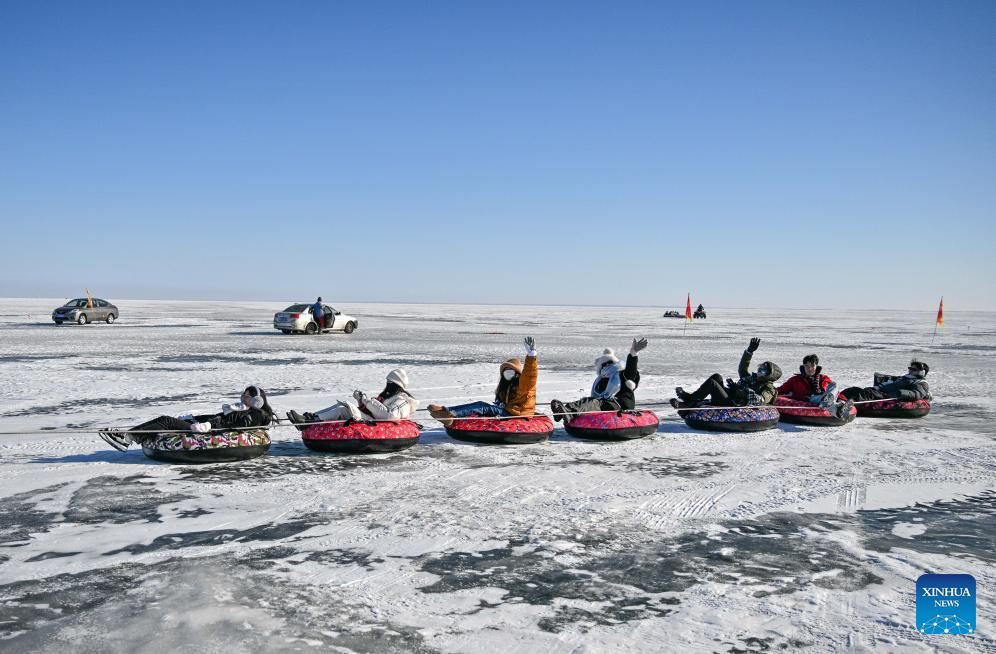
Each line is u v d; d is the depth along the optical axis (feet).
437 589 19.19
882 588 19.57
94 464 32.17
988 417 49.37
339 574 20.08
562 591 19.17
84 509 25.58
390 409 35.99
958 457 36.04
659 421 46.98
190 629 16.69
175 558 21.07
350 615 17.57
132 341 107.34
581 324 215.72
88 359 78.59
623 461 34.63
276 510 25.77
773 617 17.74
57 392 53.62
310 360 81.41
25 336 115.75
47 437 37.91
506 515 25.63
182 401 49.90
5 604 17.93
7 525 23.81
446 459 34.35
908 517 26.04
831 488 29.86
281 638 16.33
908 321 300.40
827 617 17.76
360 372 69.82
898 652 16.06
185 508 25.84
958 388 66.28
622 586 19.56
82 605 17.89
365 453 35.09
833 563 21.39
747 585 19.70
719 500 27.94
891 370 82.89
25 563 20.57
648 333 162.20
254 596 18.56
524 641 16.38
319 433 34.73
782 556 21.93
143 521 24.35
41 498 26.86
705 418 42.65
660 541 23.20
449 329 165.68
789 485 30.32
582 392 58.85
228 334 128.98
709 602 18.57
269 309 323.78
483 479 30.60
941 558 21.88
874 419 48.16
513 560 21.34
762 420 42.50
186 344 102.83
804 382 46.88
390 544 22.50
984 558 21.93
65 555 21.21
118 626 16.80
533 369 38.68
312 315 134.10
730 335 159.02
